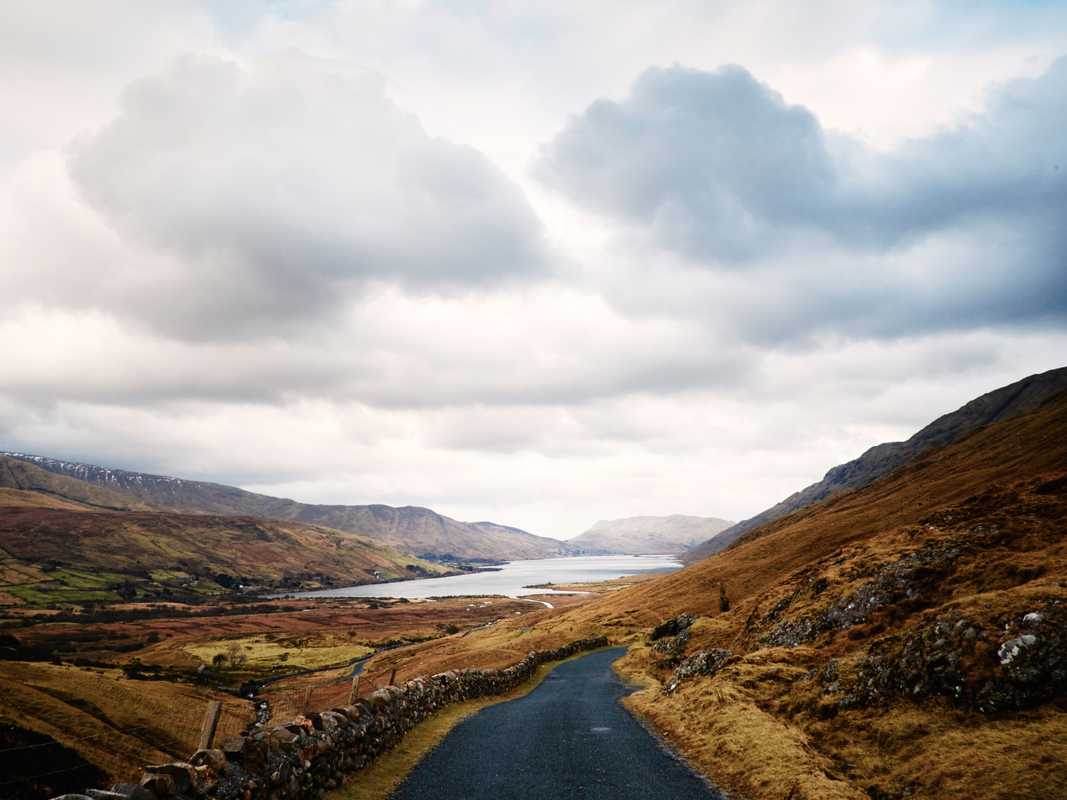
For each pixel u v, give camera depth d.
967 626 18.61
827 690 21.42
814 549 89.62
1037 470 69.12
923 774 14.37
